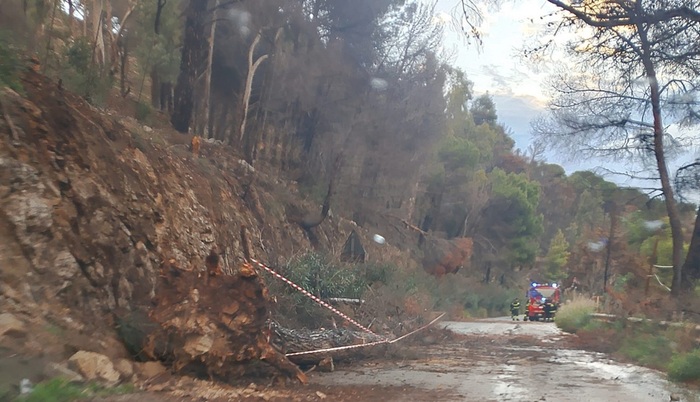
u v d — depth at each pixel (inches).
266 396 358.6
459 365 553.9
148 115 776.9
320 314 601.6
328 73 1227.9
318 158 1339.8
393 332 664.4
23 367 279.6
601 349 720.3
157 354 364.8
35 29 541.0
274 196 1026.7
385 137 1395.2
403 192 1601.9
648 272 893.8
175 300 379.9
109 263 398.0
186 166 684.1
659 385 454.0
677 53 552.1
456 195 2129.7
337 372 488.7
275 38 1122.0
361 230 1358.3
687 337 560.7
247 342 389.4
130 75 996.6
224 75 1187.9
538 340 832.3
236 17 1019.3
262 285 402.6
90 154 439.2
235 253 659.4
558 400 382.6
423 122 1498.5
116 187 453.4
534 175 3152.1
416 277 1243.2
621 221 1267.2
